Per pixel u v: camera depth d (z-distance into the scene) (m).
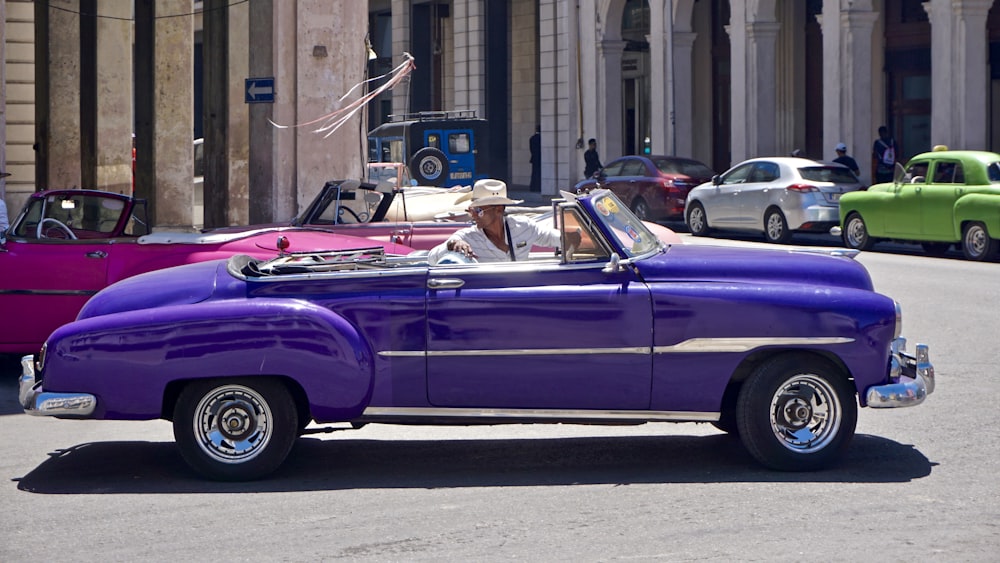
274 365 9.78
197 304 10.03
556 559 7.82
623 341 9.98
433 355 9.95
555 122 57.34
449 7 68.38
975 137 37.78
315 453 11.05
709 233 37.53
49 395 9.89
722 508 8.98
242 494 9.66
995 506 8.98
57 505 9.40
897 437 11.34
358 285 10.05
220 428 10.02
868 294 10.13
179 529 8.70
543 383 10.01
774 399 10.02
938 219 28.98
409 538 8.35
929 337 17.09
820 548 7.98
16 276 14.52
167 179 35.69
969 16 37.47
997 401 12.89
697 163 40.06
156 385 9.84
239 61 33.03
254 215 24.50
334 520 8.84
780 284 10.11
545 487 9.72
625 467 10.38
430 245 16.95
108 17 35.66
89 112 36.41
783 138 49.81
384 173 32.00
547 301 9.97
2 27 25.73
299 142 24.25
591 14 54.88
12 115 36.91
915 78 44.28
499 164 64.38
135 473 10.40
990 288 22.30
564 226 10.13
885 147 38.00
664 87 50.66
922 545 8.03
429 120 51.06
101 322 9.96
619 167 41.06
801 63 49.19
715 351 9.98
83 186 36.75
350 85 24.72
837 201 33.19
